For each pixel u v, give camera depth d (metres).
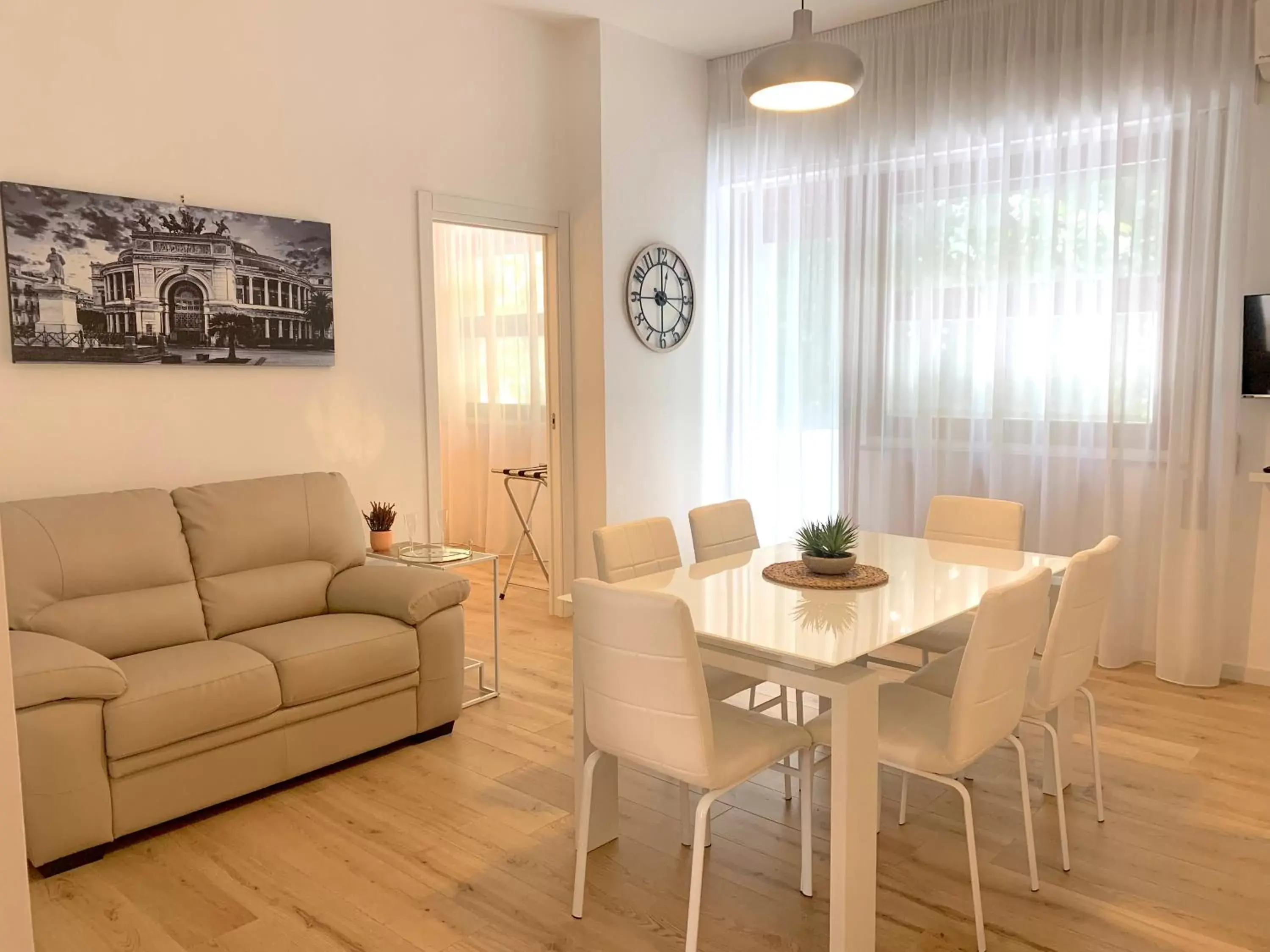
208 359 3.57
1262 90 3.79
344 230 4.02
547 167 4.87
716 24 4.83
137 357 3.38
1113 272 4.12
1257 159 3.83
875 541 3.41
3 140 3.06
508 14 4.63
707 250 5.54
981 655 2.12
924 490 4.77
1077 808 2.94
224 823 2.88
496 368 6.83
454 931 2.33
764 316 5.39
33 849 2.51
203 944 2.27
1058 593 3.07
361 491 4.15
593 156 4.85
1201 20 3.84
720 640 2.25
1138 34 4.03
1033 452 4.45
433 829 2.85
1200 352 3.91
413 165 4.26
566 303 5.02
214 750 2.86
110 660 2.86
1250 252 3.88
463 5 4.43
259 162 3.72
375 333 4.16
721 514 3.52
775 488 5.39
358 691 3.24
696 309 5.48
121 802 2.66
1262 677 4.01
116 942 2.28
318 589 3.58
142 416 3.44
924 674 2.85
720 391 5.58
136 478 3.43
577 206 4.95
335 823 2.88
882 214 4.82
